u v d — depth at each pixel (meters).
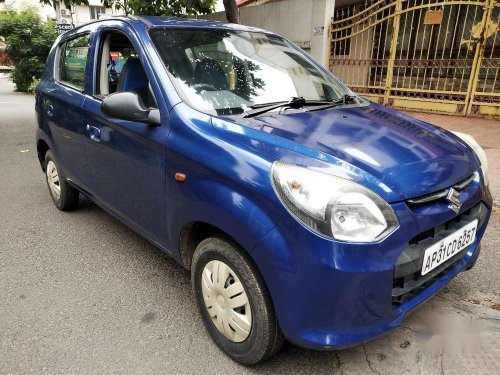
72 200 3.98
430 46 8.23
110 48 3.12
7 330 2.40
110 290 2.80
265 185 1.79
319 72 3.20
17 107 11.77
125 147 2.63
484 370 2.08
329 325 1.75
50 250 3.34
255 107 2.47
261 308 1.90
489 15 6.95
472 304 2.60
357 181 1.77
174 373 2.09
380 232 1.72
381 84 8.59
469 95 7.48
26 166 5.77
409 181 1.87
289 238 1.72
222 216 1.93
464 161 2.22
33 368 2.12
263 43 3.13
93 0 23.39
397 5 7.75
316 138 2.06
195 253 2.22
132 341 2.32
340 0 9.80
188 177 2.13
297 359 2.17
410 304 1.92
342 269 1.66
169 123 2.29
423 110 8.05
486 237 3.43
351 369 2.10
